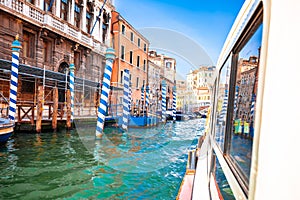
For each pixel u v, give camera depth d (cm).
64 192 454
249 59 152
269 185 75
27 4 1422
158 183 513
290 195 67
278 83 78
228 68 226
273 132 77
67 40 1797
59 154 754
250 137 130
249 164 125
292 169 67
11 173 550
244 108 155
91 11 2142
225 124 208
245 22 150
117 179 533
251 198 87
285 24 78
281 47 79
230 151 188
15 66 966
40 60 1566
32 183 494
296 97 70
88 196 440
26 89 1491
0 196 426
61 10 1789
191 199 245
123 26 2141
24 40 1478
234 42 191
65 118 1427
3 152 743
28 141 935
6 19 1312
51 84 1625
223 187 181
